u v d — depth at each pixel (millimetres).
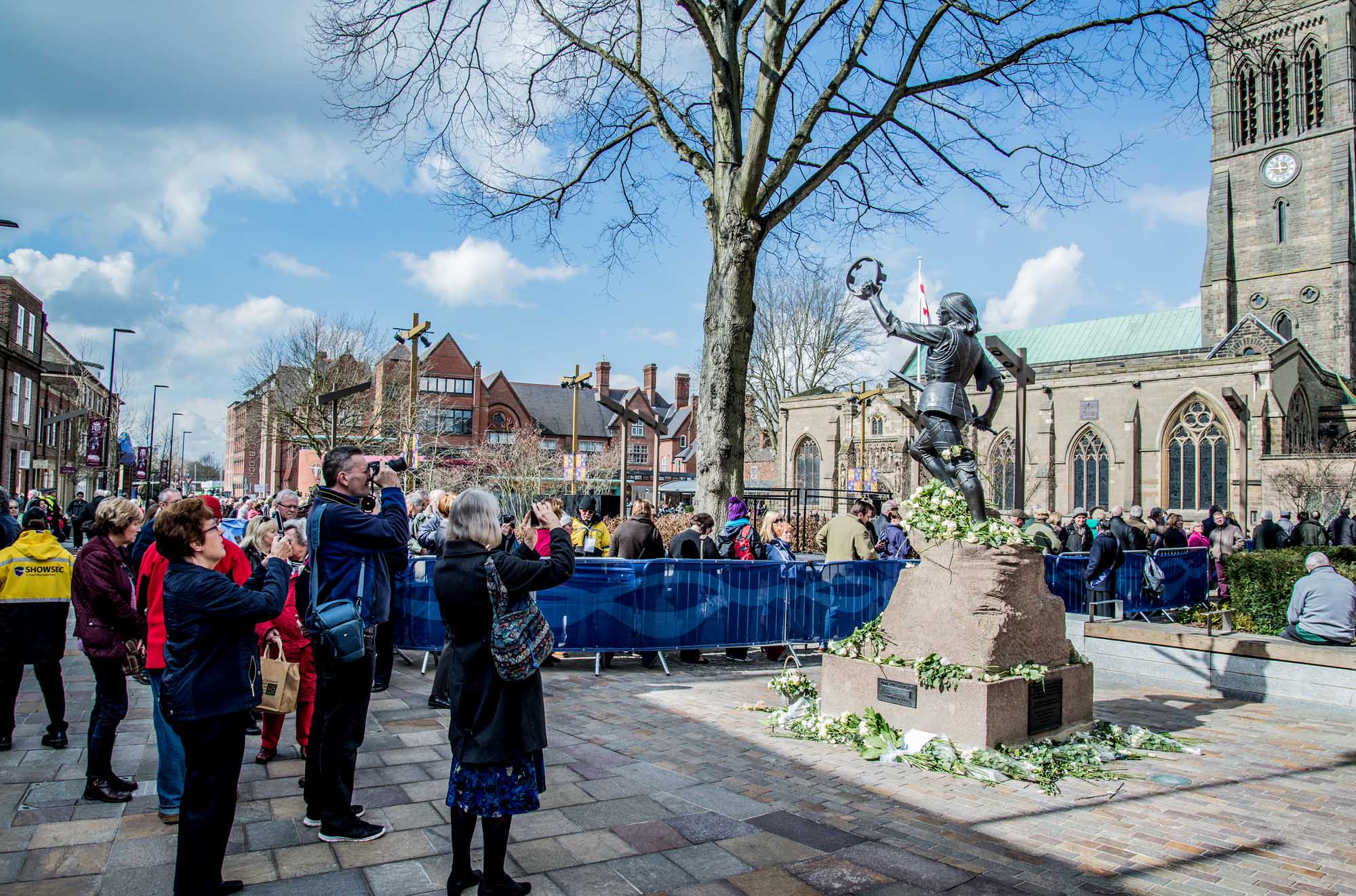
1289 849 4715
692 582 9828
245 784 5418
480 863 4223
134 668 5164
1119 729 7207
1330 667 8445
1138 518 19109
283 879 3998
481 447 52750
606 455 58219
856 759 6262
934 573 6777
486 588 3818
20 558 6016
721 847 4516
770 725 7188
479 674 3820
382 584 4719
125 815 4793
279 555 4059
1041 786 5691
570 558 4004
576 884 4016
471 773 3785
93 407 58375
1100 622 10617
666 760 6117
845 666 7105
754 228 12555
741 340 12672
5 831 4527
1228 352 54938
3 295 38156
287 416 44469
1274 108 58969
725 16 12961
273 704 5668
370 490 5406
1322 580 9055
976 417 7730
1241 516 42094
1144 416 46438
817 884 4074
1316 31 57188
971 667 6434
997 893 4043
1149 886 4188
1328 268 55969
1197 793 5715
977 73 12875
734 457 12656
